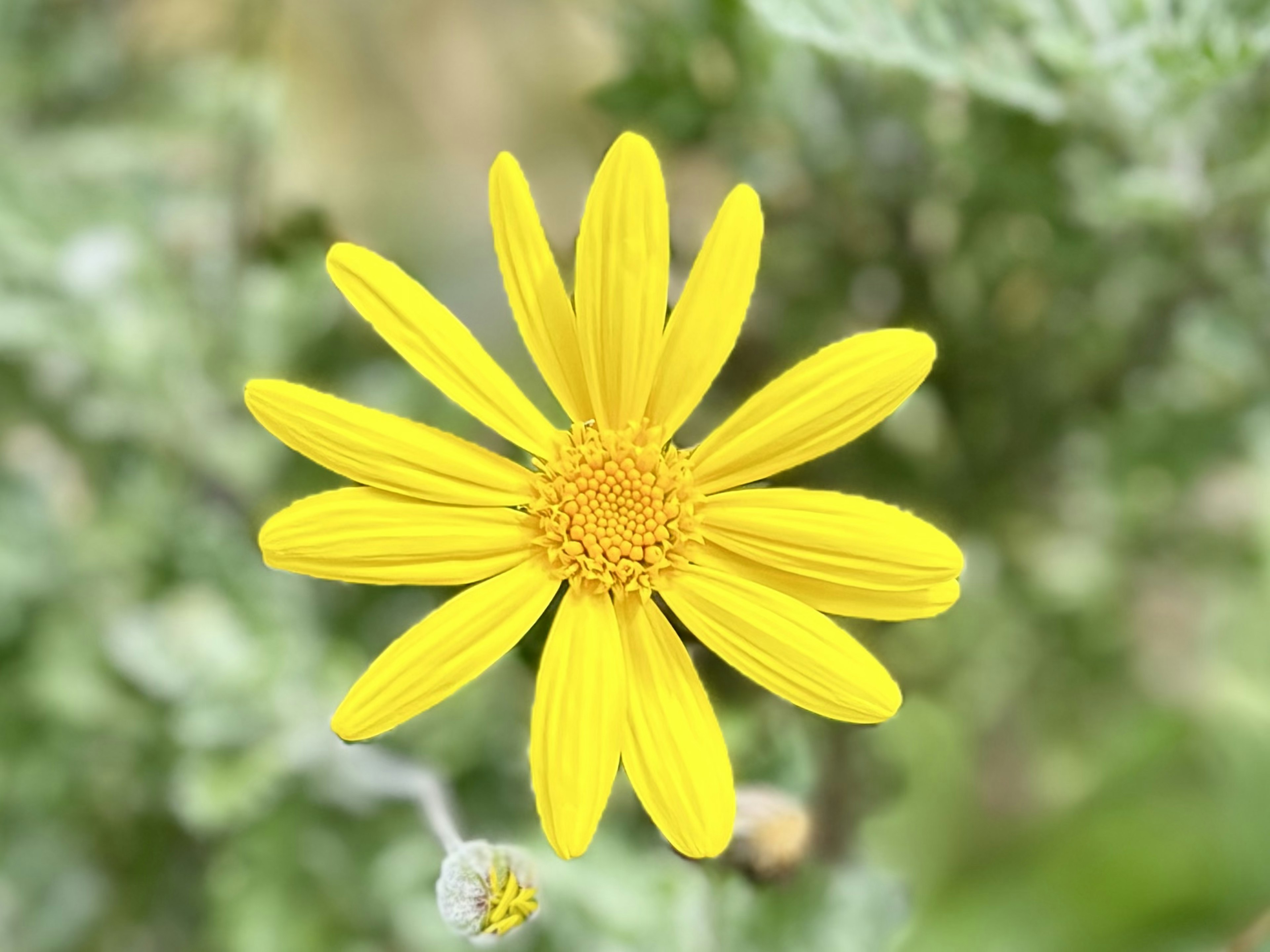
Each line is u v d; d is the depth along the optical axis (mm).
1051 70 195
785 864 186
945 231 240
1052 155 218
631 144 163
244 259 246
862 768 237
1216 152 220
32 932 248
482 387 166
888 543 165
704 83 232
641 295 166
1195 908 252
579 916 212
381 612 230
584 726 166
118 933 249
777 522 168
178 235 249
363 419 163
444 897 171
